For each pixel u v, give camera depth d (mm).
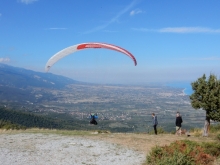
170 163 10953
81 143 16125
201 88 20672
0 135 18375
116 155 13641
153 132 23312
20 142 15891
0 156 12492
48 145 15289
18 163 11531
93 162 12281
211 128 24938
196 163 11820
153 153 12469
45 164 11617
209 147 14164
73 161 12297
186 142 14312
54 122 63844
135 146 15883
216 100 19938
